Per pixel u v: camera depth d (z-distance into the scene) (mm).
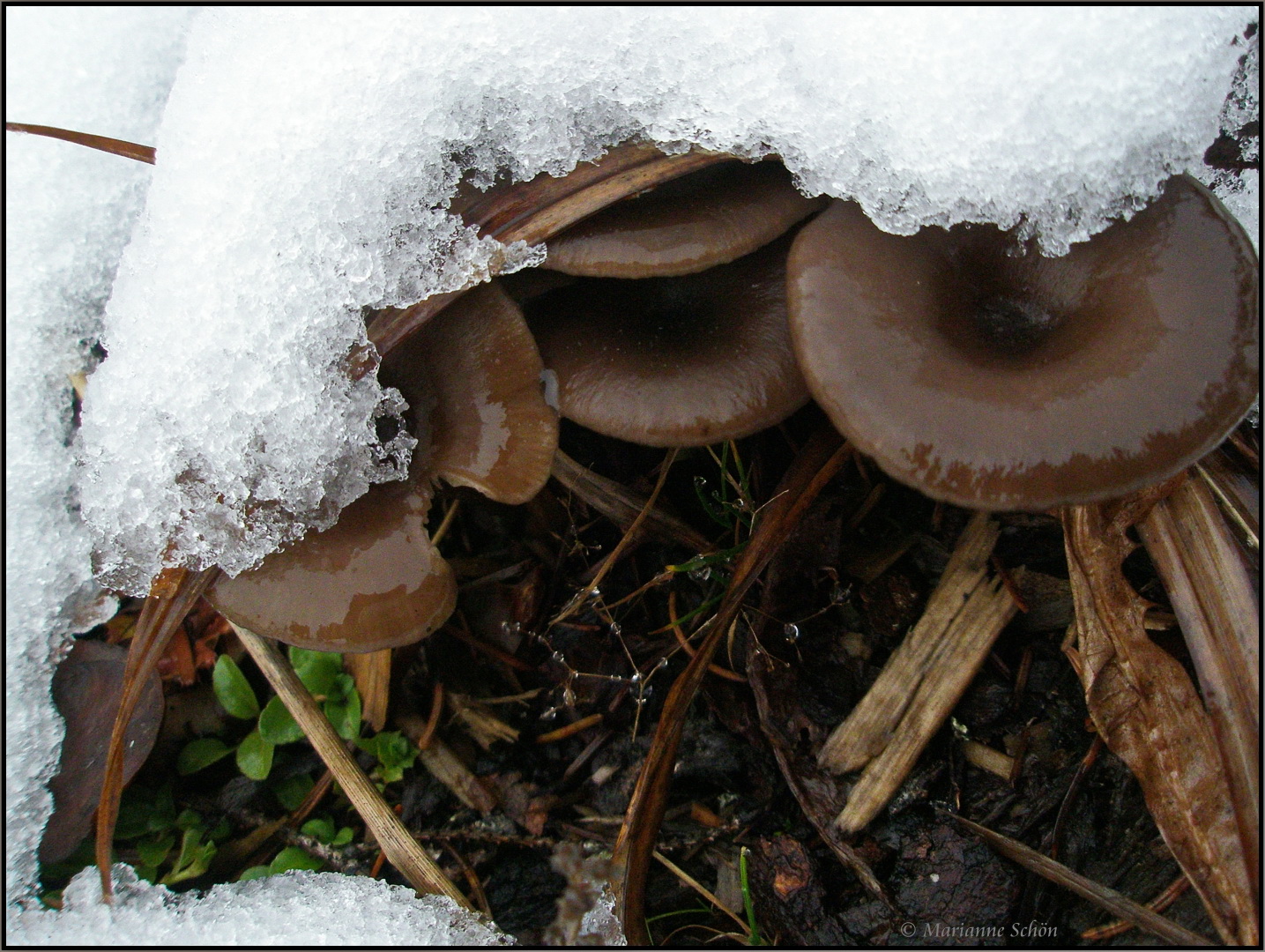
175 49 286
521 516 293
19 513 273
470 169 254
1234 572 249
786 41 245
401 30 250
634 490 286
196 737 285
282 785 282
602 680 284
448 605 262
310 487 255
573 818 278
